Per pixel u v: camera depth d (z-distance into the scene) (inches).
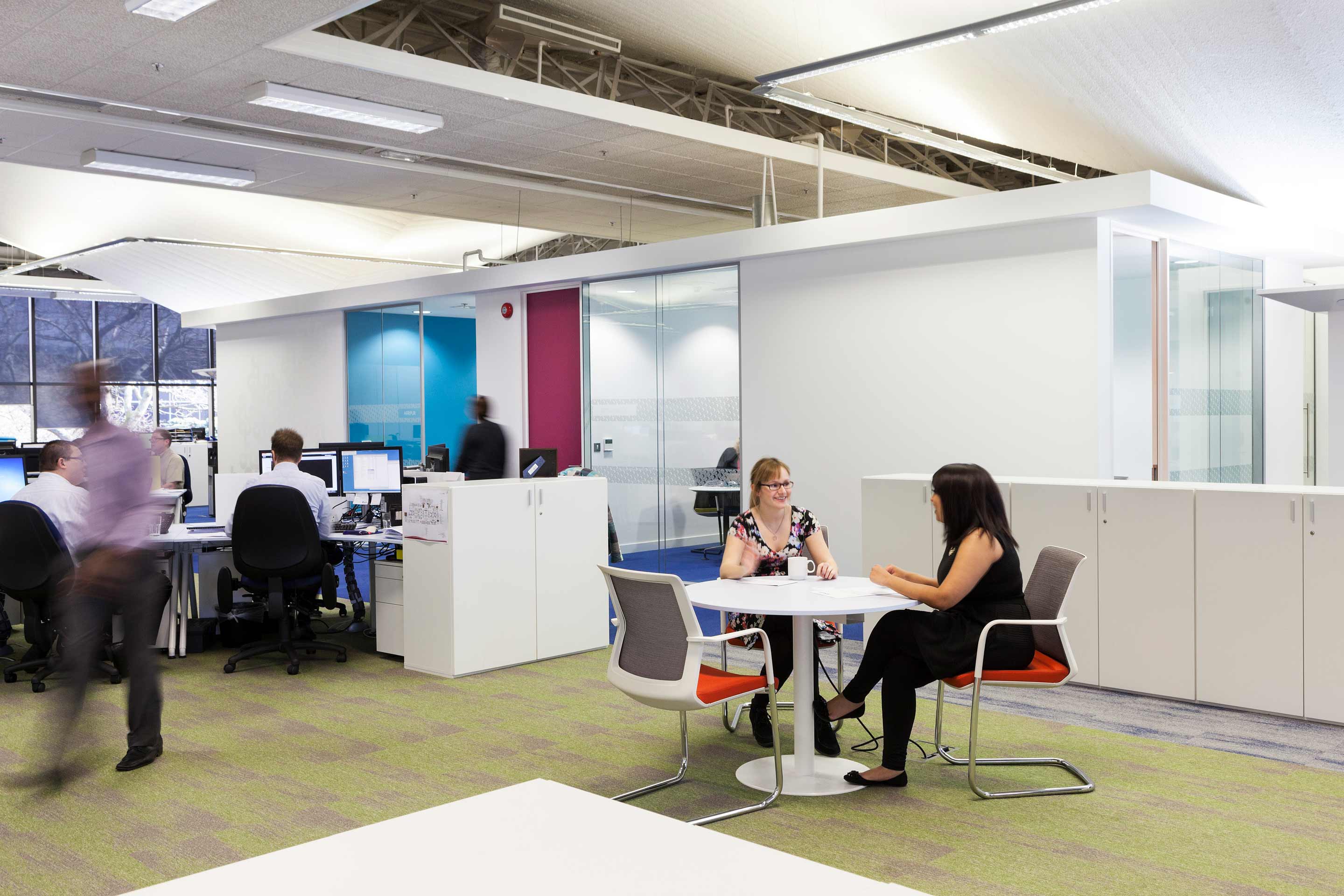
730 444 347.6
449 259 595.5
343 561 283.6
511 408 421.4
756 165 374.6
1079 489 213.2
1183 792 154.0
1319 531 185.6
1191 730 185.2
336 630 290.7
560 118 309.4
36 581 224.7
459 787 160.1
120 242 532.4
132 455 169.9
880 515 243.4
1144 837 137.2
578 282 393.1
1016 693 211.8
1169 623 203.0
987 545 154.1
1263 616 192.2
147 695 170.9
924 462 297.4
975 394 286.0
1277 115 283.0
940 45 270.8
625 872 40.4
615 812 46.5
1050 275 271.4
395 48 329.4
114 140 316.8
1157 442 298.4
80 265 598.5
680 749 178.4
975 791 152.7
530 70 352.5
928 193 433.4
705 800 153.3
